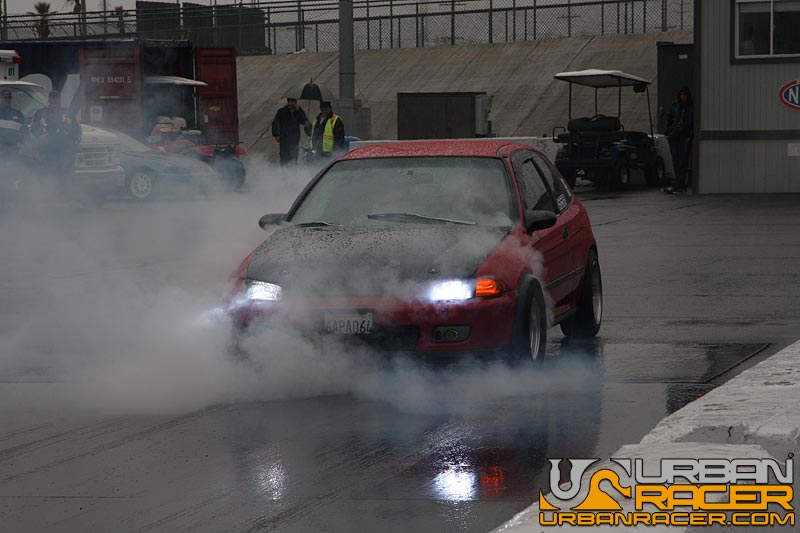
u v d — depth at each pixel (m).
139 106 80.25
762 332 23.31
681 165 64.31
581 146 71.19
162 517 12.61
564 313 22.02
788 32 60.44
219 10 135.75
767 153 61.34
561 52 121.12
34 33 142.12
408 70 126.56
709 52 61.88
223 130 86.62
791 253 36.22
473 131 86.88
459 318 18.33
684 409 14.50
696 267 33.59
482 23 129.88
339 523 12.23
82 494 13.52
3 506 13.15
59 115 59.69
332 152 66.56
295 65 134.50
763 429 13.20
